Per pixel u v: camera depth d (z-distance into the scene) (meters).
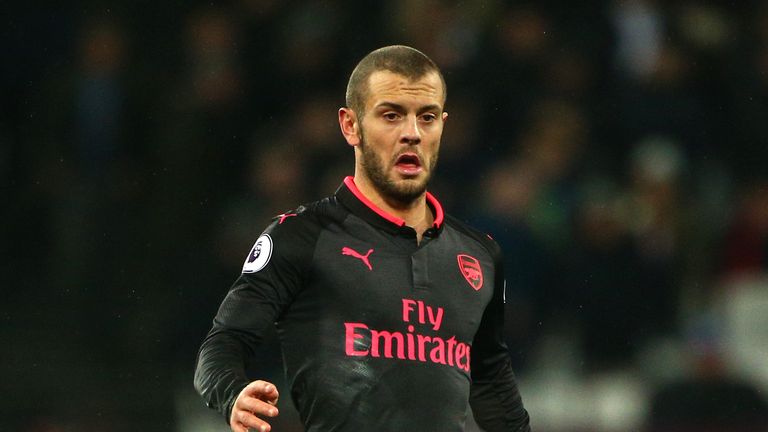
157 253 38.50
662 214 38.78
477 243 14.81
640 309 36.72
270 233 14.04
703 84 43.19
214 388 13.12
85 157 39.41
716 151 42.19
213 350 13.53
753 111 43.12
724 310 38.03
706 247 39.56
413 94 13.87
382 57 14.08
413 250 14.13
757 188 41.84
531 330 35.97
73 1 41.38
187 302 37.31
